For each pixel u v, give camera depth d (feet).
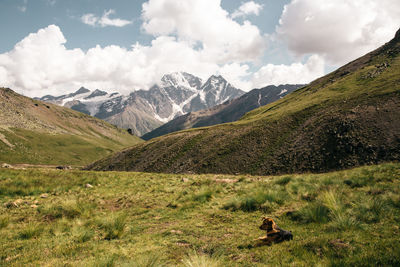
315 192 36.11
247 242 21.38
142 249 21.52
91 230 28.50
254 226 26.71
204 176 100.12
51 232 28.60
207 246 21.42
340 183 40.37
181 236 25.49
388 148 151.23
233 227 27.20
